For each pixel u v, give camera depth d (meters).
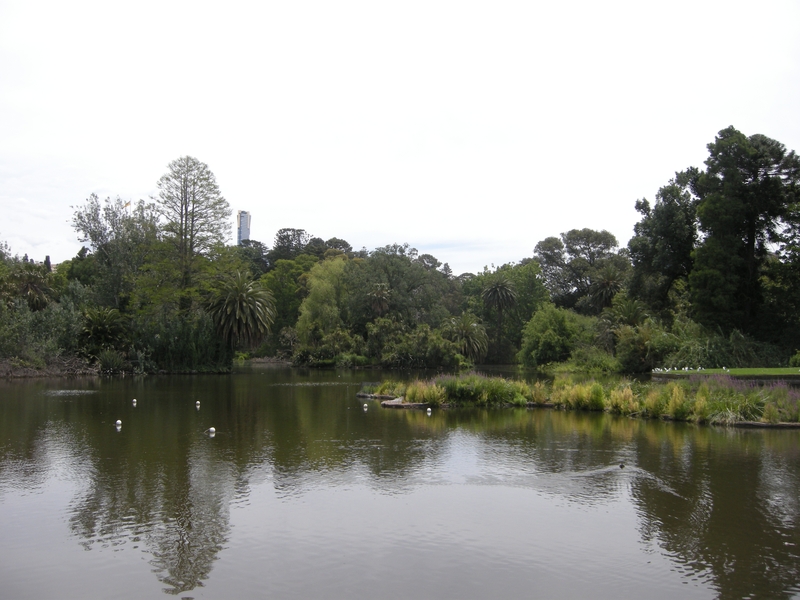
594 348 56.56
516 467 13.08
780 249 43.56
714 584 7.12
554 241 99.06
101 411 23.12
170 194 56.34
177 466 12.99
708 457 14.13
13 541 8.41
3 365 43.44
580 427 19.12
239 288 54.78
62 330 47.97
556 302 96.44
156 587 6.98
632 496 10.80
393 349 71.25
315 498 10.58
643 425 19.61
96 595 6.76
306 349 73.44
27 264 62.03
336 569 7.52
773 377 29.67
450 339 74.12
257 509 9.91
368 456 14.22
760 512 9.85
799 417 19.14
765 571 7.50
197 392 32.47
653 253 53.28
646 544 8.45
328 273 83.88
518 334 88.69
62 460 13.57
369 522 9.31
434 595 6.80
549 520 9.48
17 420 20.36
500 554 8.07
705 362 40.12
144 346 51.78
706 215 43.59
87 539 8.51
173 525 9.10
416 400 25.77
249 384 39.56
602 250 97.12
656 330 49.47
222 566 7.59
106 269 58.47
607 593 6.87
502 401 25.83
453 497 10.71
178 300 55.09
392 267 84.56
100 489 11.07
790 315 43.88
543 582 7.18
